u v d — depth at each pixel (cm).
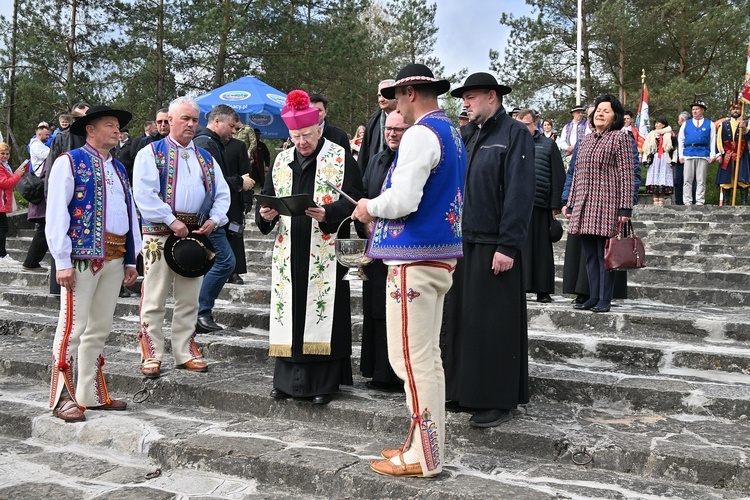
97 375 468
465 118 547
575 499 329
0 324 663
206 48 2177
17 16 2333
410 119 363
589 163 581
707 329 535
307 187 456
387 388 478
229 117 631
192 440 408
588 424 404
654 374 474
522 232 389
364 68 2584
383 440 412
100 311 461
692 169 1217
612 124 589
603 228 567
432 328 351
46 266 943
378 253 351
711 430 393
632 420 412
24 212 1174
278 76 2227
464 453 392
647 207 1105
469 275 402
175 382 489
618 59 2583
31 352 579
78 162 442
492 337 394
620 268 554
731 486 342
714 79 2398
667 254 805
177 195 501
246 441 407
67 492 361
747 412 409
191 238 500
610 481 352
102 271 457
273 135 1711
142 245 505
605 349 506
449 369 413
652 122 2438
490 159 402
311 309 442
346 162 462
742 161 1275
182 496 359
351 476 354
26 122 2594
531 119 657
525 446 386
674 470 353
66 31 2320
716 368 480
